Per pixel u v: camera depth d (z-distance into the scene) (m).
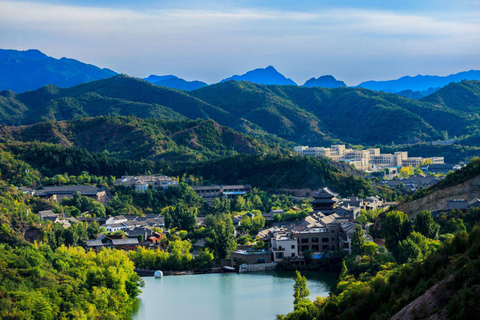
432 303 109.12
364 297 134.50
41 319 155.38
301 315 152.00
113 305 184.25
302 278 179.88
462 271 109.25
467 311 98.12
